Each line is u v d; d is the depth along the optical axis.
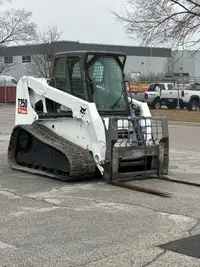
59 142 9.60
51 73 10.30
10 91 47.38
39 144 10.12
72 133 9.67
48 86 10.10
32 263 5.81
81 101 9.39
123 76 10.03
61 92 9.80
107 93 9.78
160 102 32.66
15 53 67.69
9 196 8.32
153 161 9.66
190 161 11.77
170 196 8.33
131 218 7.21
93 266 5.73
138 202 7.98
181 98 31.41
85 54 9.55
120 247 6.21
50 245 6.26
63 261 5.85
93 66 9.66
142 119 9.50
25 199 8.14
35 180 9.48
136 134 9.48
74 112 9.51
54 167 9.70
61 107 10.02
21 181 9.40
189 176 9.95
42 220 7.11
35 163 10.27
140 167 9.61
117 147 9.11
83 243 6.32
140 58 77.38
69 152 9.21
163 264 5.79
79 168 9.08
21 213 7.40
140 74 73.81
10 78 49.28
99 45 64.94
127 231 6.71
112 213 7.43
